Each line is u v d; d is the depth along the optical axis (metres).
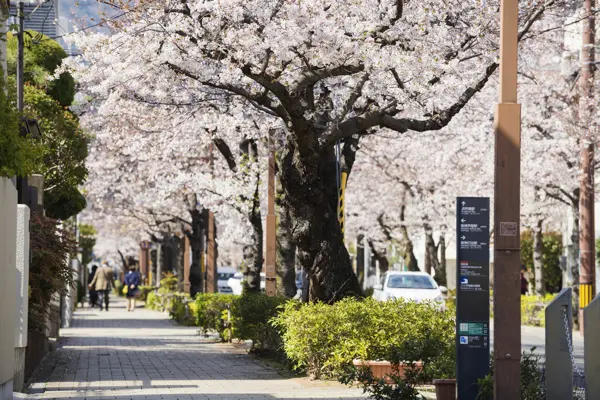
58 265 17.42
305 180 16.91
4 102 10.54
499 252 10.84
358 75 16.88
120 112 24.45
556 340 10.97
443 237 43.91
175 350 22.95
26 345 14.57
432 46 17.19
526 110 31.95
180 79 19.50
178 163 32.66
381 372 14.33
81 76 20.31
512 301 10.83
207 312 27.23
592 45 28.27
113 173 37.78
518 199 10.85
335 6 16.14
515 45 10.88
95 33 19.92
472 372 11.42
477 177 35.75
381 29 15.81
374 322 14.67
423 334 14.57
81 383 15.43
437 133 34.06
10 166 10.57
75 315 44.22
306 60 15.44
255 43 15.52
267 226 23.56
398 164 39.38
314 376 15.39
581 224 28.83
